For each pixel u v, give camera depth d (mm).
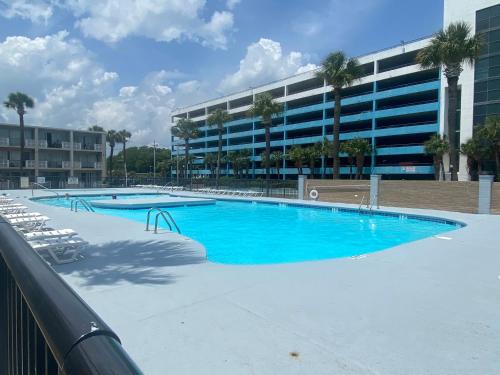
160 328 3850
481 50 23094
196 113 90125
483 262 6840
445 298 4805
